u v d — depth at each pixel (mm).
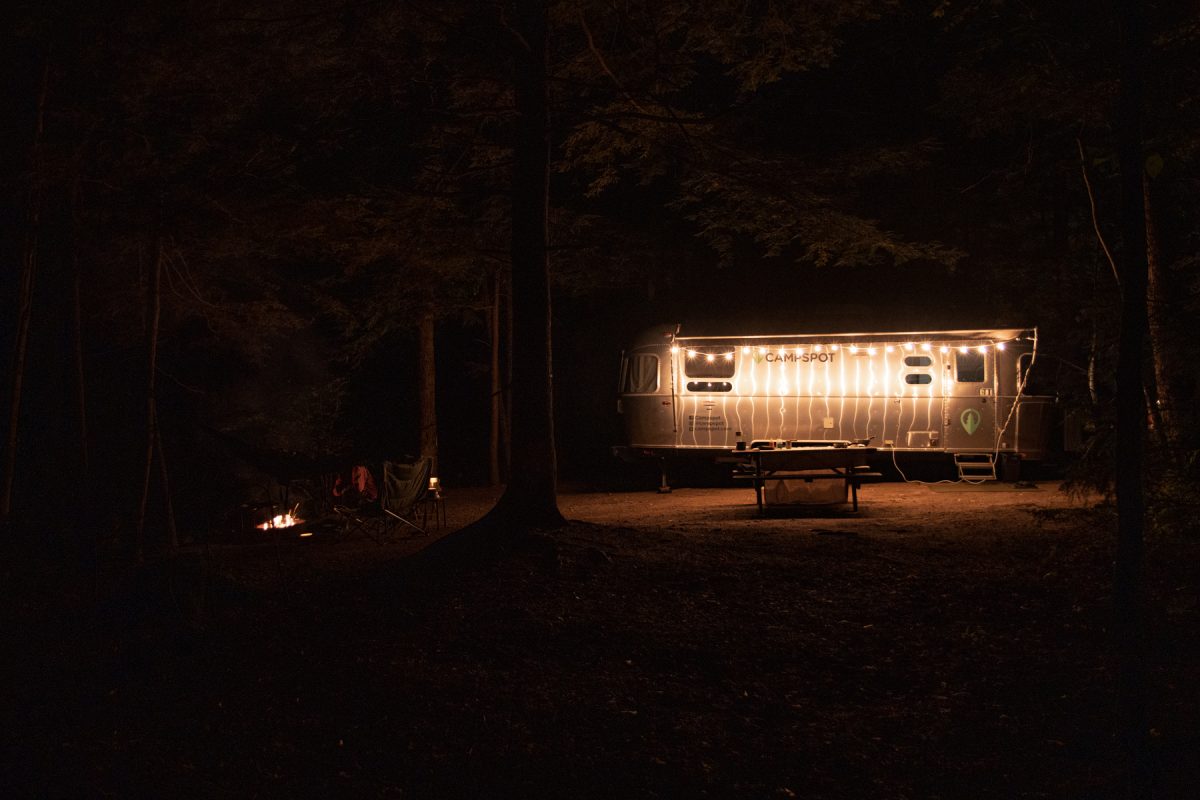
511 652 7395
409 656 7324
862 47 18078
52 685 6754
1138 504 4523
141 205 11906
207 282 16234
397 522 14547
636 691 6703
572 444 26844
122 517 14461
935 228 20906
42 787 5105
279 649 7559
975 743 5789
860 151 12594
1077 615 7859
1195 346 10875
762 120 17156
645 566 9492
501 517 10781
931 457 18266
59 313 12500
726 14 11445
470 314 22812
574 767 5551
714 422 19047
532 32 11031
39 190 10828
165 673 7008
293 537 14430
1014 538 10812
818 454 13641
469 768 5512
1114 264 12383
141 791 5078
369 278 19297
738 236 22453
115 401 16125
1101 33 11422
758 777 5457
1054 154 15836
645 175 13656
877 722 6184
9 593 9586
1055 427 18734
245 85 11789
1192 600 8047
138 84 11172
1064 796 5043
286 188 12594
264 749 5676
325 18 11258
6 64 10617
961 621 7926
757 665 7156
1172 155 11484
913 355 18234
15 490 12422
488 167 13352
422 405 20953
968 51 13141
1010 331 17891
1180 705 6004
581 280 21234
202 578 8891
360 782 5297
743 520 13414
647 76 11914
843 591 8789
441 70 12859
